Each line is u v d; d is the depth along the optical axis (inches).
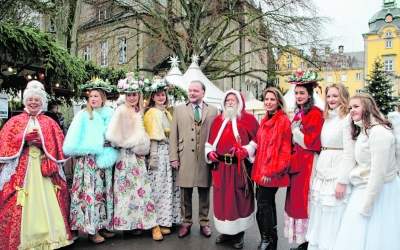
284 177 150.4
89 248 166.4
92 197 166.6
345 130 129.6
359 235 118.9
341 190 129.0
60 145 162.6
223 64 828.6
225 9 741.3
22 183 151.6
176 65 485.7
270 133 153.0
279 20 703.7
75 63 236.7
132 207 175.8
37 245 151.7
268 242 158.7
